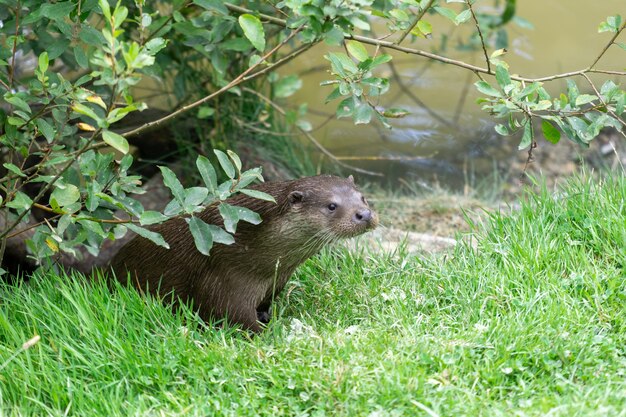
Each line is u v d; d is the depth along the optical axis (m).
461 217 12.45
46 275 8.48
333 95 8.09
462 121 15.39
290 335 7.93
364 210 8.44
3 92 8.48
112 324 7.72
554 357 7.20
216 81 11.53
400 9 8.58
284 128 13.50
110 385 7.10
